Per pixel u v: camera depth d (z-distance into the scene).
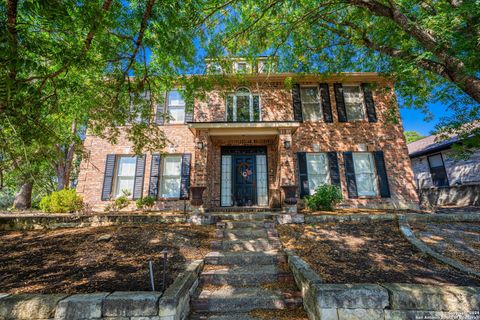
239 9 6.58
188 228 5.96
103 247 4.81
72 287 3.27
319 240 5.16
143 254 4.53
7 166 4.50
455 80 4.57
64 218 6.13
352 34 6.99
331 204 8.34
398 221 5.79
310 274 3.30
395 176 9.65
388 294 2.65
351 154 9.88
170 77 6.34
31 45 2.93
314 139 10.08
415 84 6.76
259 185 9.76
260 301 3.30
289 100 10.46
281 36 7.38
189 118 10.17
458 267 3.61
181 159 10.02
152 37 5.05
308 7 6.54
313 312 2.82
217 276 3.89
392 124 10.12
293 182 7.82
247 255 4.49
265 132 8.49
